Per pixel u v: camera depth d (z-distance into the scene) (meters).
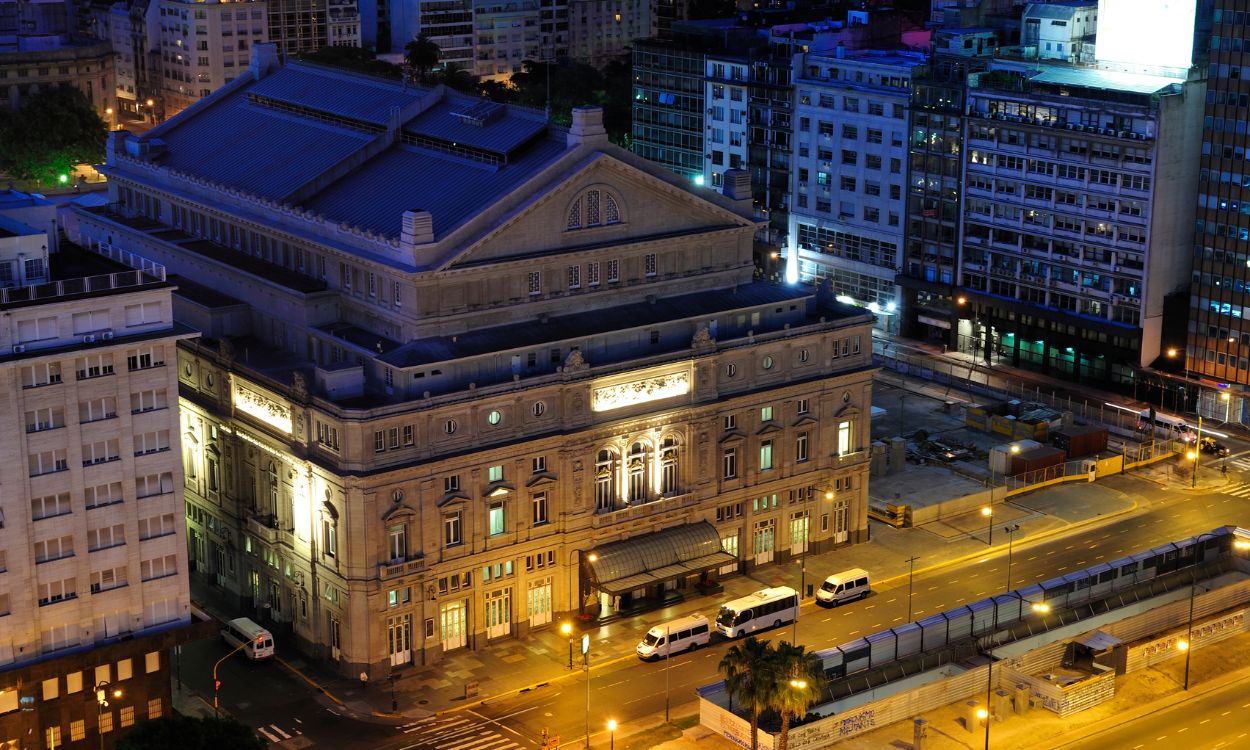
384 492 161.62
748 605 174.00
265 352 185.38
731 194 192.12
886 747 152.00
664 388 178.75
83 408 142.75
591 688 164.25
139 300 144.75
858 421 195.62
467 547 168.62
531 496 172.12
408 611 166.25
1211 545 187.00
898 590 186.62
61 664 143.00
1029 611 170.25
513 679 166.00
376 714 158.75
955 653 163.88
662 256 186.12
